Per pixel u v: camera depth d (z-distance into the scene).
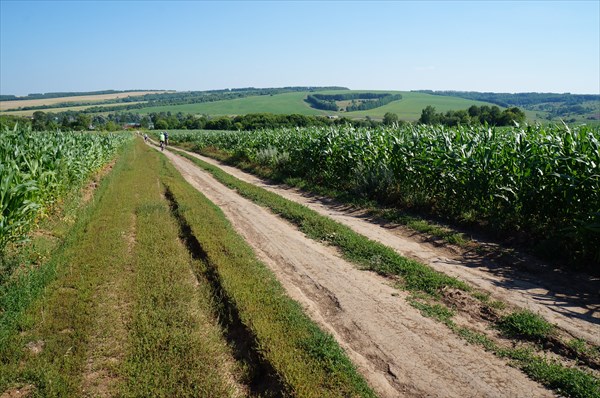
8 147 10.10
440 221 9.97
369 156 13.95
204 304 5.84
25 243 7.73
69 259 7.44
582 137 8.14
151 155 33.84
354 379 4.04
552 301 5.65
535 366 4.18
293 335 4.77
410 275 6.68
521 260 7.18
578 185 7.15
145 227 9.79
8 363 4.47
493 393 3.85
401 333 4.98
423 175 11.33
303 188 16.00
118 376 4.30
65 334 5.02
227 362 4.61
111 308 5.66
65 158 12.77
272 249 8.39
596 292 5.87
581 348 4.43
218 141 40.06
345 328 5.16
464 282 6.39
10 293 5.80
